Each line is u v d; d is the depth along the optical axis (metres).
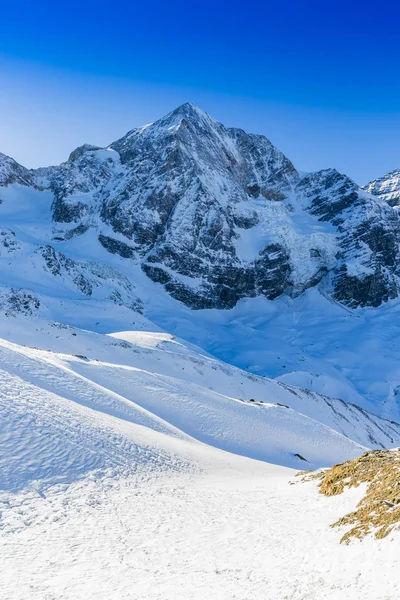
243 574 12.55
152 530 16.98
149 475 24.61
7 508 17.02
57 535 15.73
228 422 47.69
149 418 38.28
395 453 22.05
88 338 68.38
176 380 54.12
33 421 24.56
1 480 18.83
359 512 14.48
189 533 16.77
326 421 75.62
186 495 22.41
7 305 97.19
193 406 48.19
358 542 12.40
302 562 12.55
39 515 17.06
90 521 17.31
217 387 67.25
